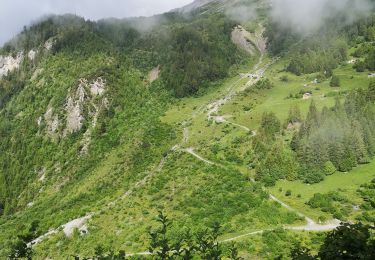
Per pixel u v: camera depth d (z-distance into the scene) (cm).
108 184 18675
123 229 13262
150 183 16212
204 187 14112
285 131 16875
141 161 19400
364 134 14388
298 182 13338
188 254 2814
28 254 2820
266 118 17388
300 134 15075
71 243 13762
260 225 10819
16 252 2797
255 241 9650
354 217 10444
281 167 13912
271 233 9931
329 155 13738
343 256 2553
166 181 15962
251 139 17050
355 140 13875
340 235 2656
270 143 15938
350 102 16562
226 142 17725
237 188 13425
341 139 13888
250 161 15338
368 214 10338
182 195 14150
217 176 14688
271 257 8700
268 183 13450
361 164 13675
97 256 2917
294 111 17475
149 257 10012
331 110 16562
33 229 2875
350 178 12769
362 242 2538
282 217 11075
